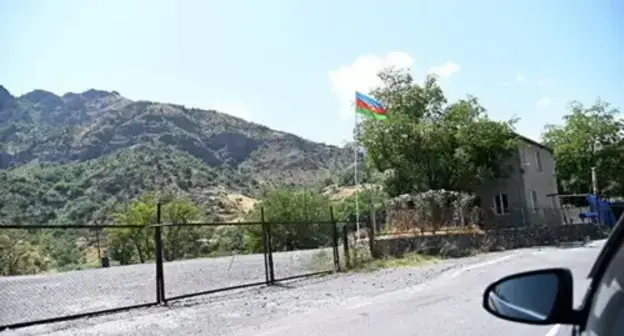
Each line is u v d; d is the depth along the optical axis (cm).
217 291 1419
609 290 214
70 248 4419
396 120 3819
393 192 3909
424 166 3906
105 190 8544
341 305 1149
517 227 3528
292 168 15338
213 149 16638
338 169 14038
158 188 9119
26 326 999
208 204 9038
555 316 230
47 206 7400
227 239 5581
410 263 2164
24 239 3497
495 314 256
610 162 5562
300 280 1695
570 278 235
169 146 15038
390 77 4128
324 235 4541
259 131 17875
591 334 212
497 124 3881
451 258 2511
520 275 250
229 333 911
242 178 12594
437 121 4006
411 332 834
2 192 7000
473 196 3353
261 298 1327
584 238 3706
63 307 1334
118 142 16225
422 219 2809
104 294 1561
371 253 2341
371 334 834
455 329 839
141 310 1203
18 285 1922
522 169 4050
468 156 3862
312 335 851
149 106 18088
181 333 932
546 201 4381
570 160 5675
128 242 5222
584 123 5678
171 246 5334
